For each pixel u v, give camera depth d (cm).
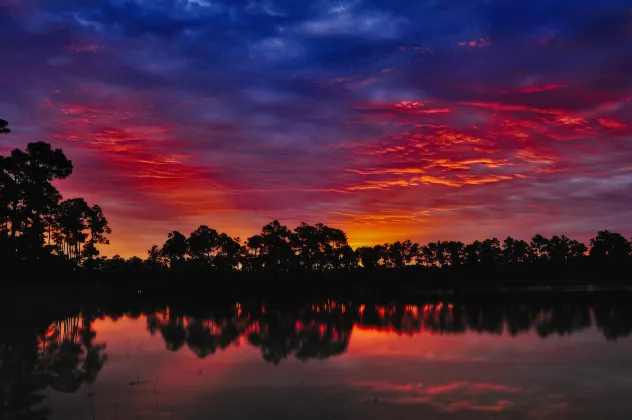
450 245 15225
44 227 7312
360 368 1970
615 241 16025
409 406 1430
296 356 2259
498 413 1366
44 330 3400
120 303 6381
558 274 15000
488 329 3200
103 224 9738
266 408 1422
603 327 3244
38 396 1591
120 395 1584
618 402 1466
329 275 13675
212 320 4088
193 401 1501
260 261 12756
